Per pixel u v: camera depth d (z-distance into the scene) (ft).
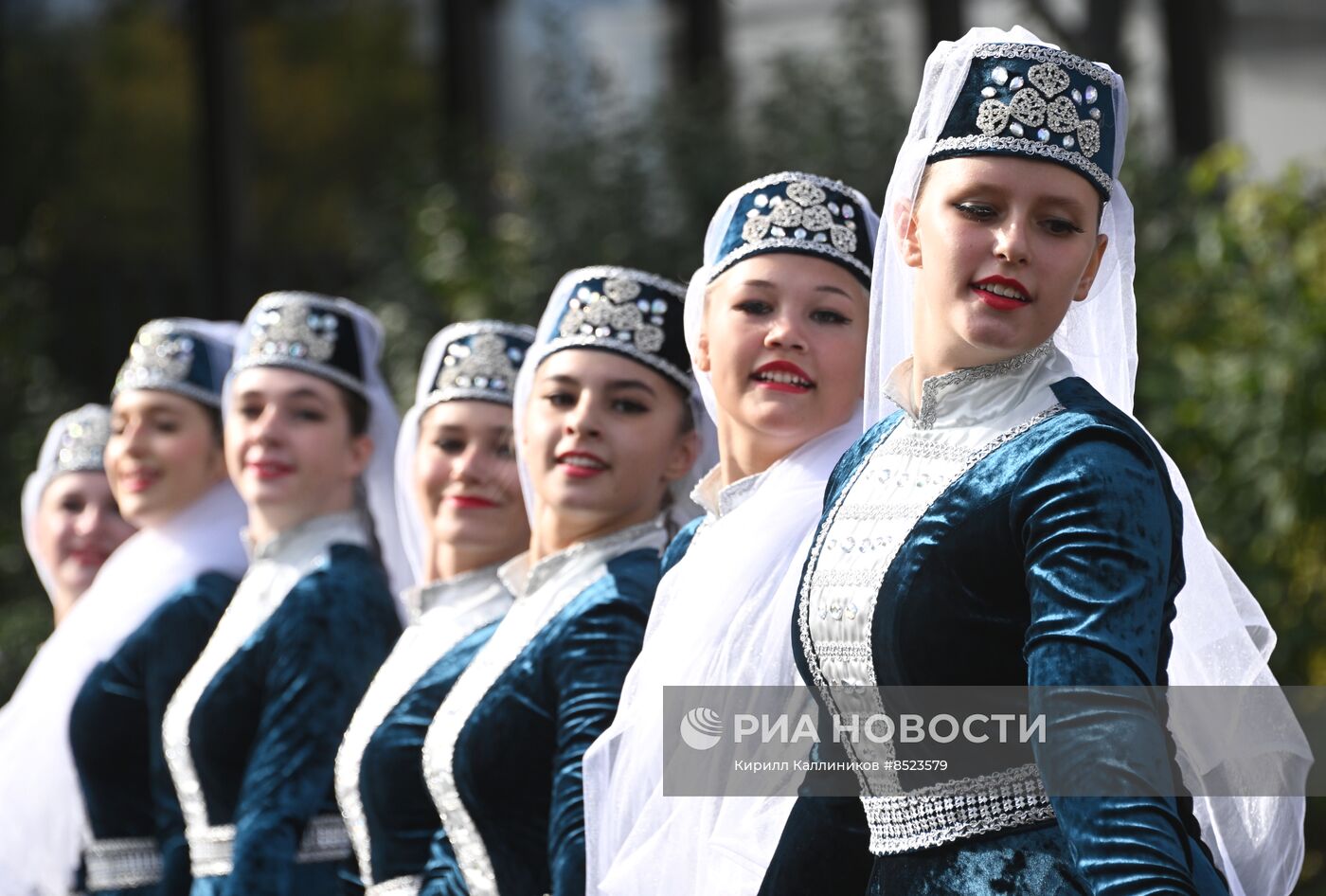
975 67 19.63
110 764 39.81
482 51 83.71
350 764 32.01
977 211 19.40
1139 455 18.17
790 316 25.62
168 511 41.06
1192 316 62.44
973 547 18.69
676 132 73.51
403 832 31.14
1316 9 89.15
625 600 28.19
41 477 47.19
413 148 80.84
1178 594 20.59
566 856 26.53
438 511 33.06
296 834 33.96
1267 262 61.77
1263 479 57.41
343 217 82.43
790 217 25.93
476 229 73.41
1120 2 81.51
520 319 70.08
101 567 46.19
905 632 19.12
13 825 41.50
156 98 82.28
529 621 29.09
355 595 35.76
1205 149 89.61
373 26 84.23
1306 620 57.72
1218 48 90.02
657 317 29.45
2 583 70.79
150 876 39.83
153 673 38.91
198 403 41.19
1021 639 18.71
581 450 28.99
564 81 80.07
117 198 81.41
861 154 71.15
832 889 21.90
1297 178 63.41
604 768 26.08
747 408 25.81
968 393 19.76
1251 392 58.08
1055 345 20.38
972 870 19.29
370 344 38.29
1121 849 16.29
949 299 19.52
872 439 21.31
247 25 82.89
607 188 72.08
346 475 37.70
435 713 31.22
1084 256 19.54
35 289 77.61
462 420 32.86
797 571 24.49
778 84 75.82
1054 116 19.30
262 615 36.37
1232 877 20.94
